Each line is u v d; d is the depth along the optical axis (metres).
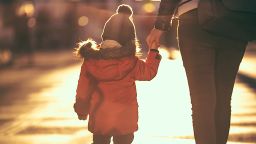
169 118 11.17
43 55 38.84
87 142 9.21
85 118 5.69
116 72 5.48
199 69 5.14
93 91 5.58
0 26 33.47
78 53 5.57
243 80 17.77
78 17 45.16
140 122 10.80
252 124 10.36
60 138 9.69
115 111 5.52
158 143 8.84
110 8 39.72
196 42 5.09
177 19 5.31
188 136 9.38
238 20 4.74
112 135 5.57
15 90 18.00
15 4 34.28
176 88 16.05
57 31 45.59
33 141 9.52
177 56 25.38
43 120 11.74
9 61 30.42
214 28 4.87
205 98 5.18
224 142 5.50
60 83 19.77
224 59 5.21
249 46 36.38
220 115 5.43
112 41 5.47
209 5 4.82
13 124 11.39
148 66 5.47
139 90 15.85
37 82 20.52
